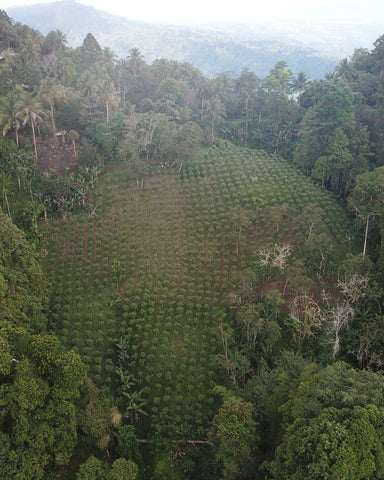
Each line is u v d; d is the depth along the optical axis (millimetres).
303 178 71500
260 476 29297
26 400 26953
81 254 54781
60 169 70125
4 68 84688
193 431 37219
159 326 45594
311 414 25547
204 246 57250
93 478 27578
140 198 66188
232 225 58469
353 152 67625
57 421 28891
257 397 34031
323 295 48625
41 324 38656
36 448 27484
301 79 92062
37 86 83062
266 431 31703
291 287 47594
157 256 55438
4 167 62812
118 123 75688
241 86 101250
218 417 31047
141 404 37562
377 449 22406
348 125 68000
